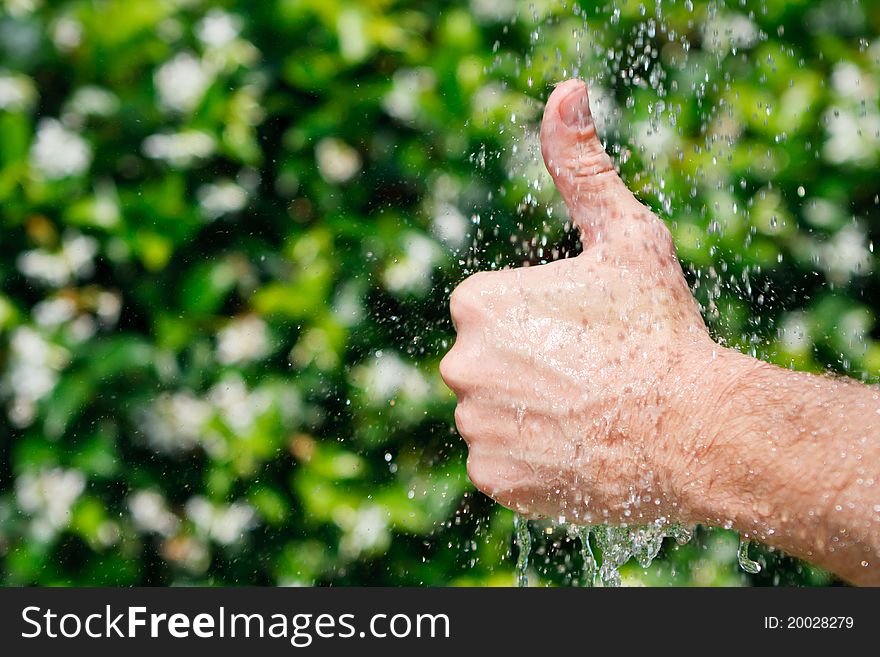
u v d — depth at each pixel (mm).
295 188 1632
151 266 1540
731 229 1578
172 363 1593
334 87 1595
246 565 1682
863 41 1525
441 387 1646
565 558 1692
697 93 1594
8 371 1546
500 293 912
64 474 1599
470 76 1582
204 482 1654
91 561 1648
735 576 1721
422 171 1622
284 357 1633
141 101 1531
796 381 802
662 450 814
